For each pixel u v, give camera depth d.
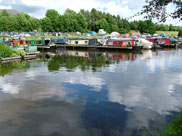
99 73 15.45
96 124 6.86
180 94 10.04
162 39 45.75
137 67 18.33
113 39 40.66
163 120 7.04
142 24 99.62
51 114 7.69
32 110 8.05
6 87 11.35
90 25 114.25
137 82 12.54
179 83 12.26
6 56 24.47
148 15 5.49
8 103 8.83
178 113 7.61
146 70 16.77
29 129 6.55
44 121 7.11
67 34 73.19
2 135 6.18
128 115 7.54
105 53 32.91
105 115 7.56
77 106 8.48
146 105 8.54
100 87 11.38
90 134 6.21
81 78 13.66
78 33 82.81
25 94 10.08
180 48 42.53
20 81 12.77
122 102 8.93
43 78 13.66
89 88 11.17
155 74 15.05
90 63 21.20
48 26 82.12
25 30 78.06
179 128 5.49
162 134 5.63
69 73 15.48
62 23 84.50
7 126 6.75
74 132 6.34
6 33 64.94
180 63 20.72
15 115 7.60
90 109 8.15
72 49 42.41
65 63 21.25
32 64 20.42
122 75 14.68
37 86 11.59
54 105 8.59
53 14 91.19
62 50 40.22
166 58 25.12
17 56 25.31
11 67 18.41
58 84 12.05
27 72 15.89
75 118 7.32
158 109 8.09
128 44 38.03
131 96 9.75
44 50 40.25
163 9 5.33
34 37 60.81
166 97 9.59
